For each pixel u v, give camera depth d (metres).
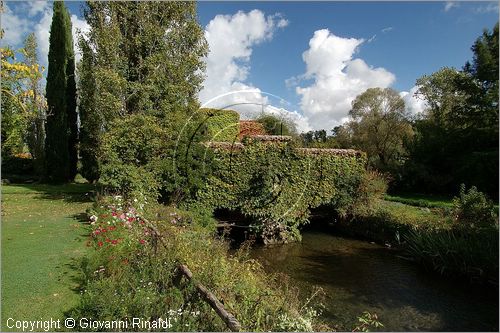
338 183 12.77
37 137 24.42
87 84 15.20
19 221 9.62
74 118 22.00
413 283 7.85
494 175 20.06
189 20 15.62
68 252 6.74
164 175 10.67
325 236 12.81
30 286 5.10
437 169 23.75
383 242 11.58
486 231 8.62
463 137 23.20
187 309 3.94
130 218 6.50
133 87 14.38
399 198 19.00
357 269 8.82
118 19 15.17
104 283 4.06
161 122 11.78
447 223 9.82
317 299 6.82
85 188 18.22
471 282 7.86
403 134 29.22
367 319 5.92
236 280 4.92
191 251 5.63
